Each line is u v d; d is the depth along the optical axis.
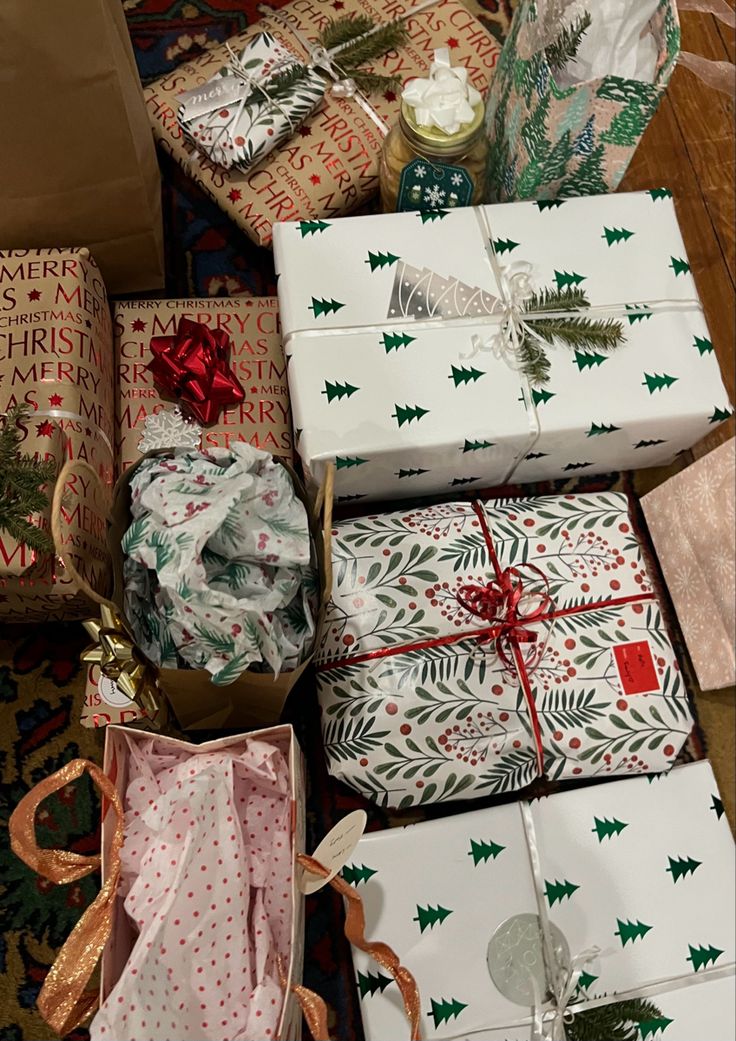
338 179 1.35
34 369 1.08
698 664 1.33
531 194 1.28
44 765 1.24
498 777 1.13
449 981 1.06
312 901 1.22
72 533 1.05
